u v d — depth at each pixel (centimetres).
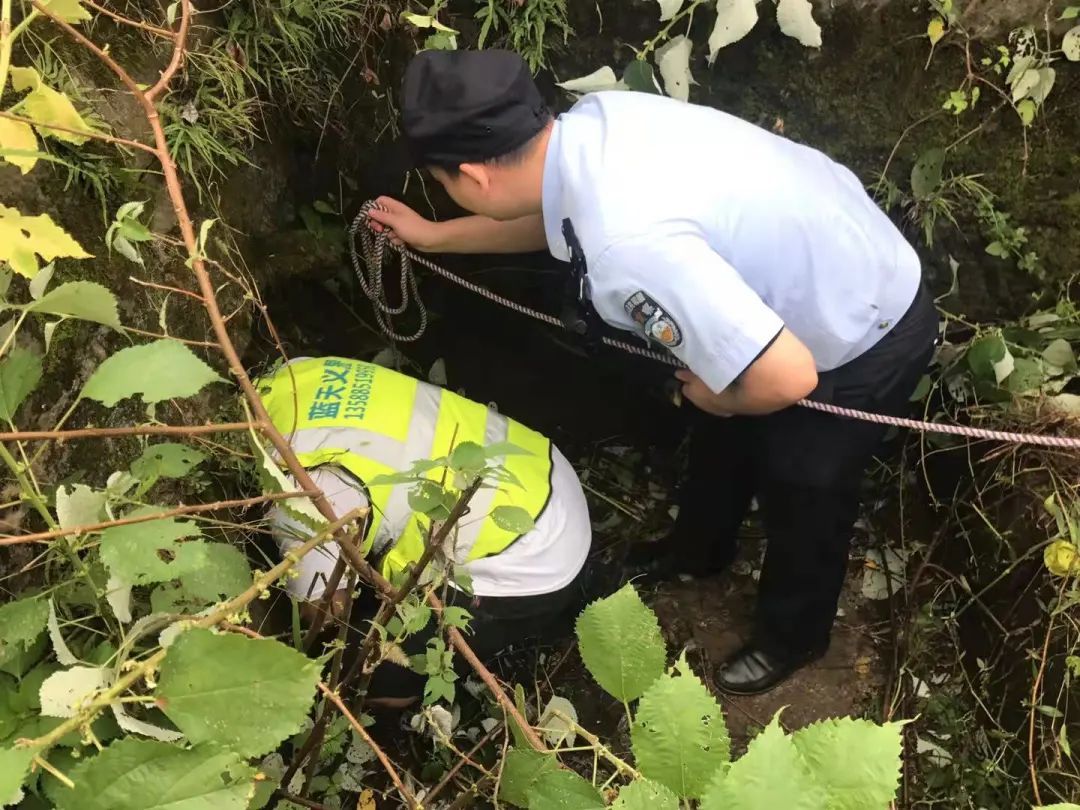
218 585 75
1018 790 143
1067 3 130
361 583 125
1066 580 138
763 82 147
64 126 63
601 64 146
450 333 189
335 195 160
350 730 123
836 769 43
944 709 163
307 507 75
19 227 57
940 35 133
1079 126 139
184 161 117
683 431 201
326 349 175
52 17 64
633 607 58
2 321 86
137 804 46
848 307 116
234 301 128
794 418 125
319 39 138
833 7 136
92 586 68
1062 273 153
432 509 78
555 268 175
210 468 117
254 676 49
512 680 168
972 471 164
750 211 108
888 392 125
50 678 56
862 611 182
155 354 58
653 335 106
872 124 148
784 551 143
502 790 69
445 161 111
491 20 138
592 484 201
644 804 47
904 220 154
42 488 87
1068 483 143
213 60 120
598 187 105
